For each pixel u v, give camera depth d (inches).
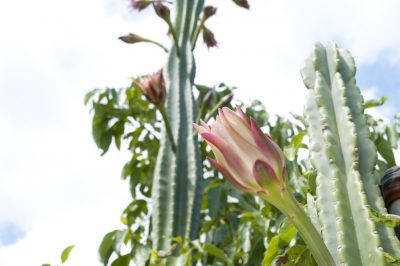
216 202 66.5
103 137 79.0
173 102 70.2
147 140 83.0
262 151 32.2
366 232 33.1
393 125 57.6
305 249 37.2
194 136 68.6
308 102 38.3
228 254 61.9
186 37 74.2
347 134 35.4
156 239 61.7
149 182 83.3
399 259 31.6
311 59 39.5
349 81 37.9
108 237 59.0
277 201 32.3
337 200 34.2
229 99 67.0
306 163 53.8
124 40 72.7
